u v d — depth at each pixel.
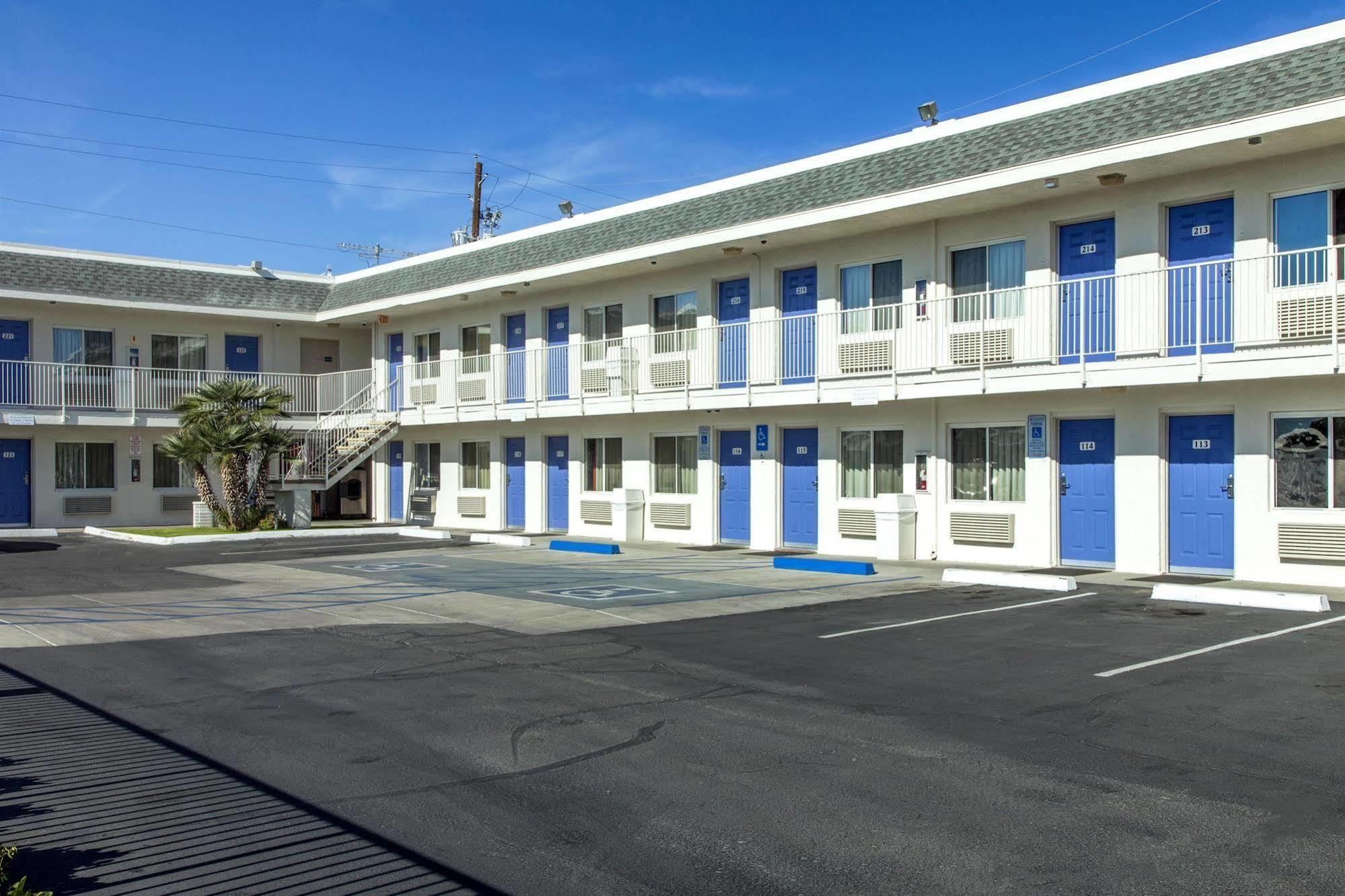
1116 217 16.12
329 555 20.83
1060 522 17.23
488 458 28.28
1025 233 17.17
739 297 21.88
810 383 20.25
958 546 18.36
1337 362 13.32
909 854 5.17
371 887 4.84
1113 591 14.30
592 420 25.34
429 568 18.08
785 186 20.33
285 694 8.57
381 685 8.88
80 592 15.16
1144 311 15.73
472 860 5.16
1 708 8.11
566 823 5.64
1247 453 15.01
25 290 26.56
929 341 18.28
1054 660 9.70
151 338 29.69
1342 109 12.73
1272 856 5.07
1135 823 5.53
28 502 27.44
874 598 13.98
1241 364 14.12
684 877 4.94
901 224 18.67
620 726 7.53
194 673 9.38
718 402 20.92
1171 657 9.69
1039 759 6.66
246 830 5.56
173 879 4.94
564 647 10.56
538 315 26.44
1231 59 14.98
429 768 6.61
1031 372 16.19
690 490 23.17
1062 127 16.14
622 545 22.84
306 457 28.12
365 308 29.73
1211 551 15.56
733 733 7.35
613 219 24.23
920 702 8.20
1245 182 14.79
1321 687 8.45
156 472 29.30
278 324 31.78
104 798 6.05
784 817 5.69
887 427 19.53
